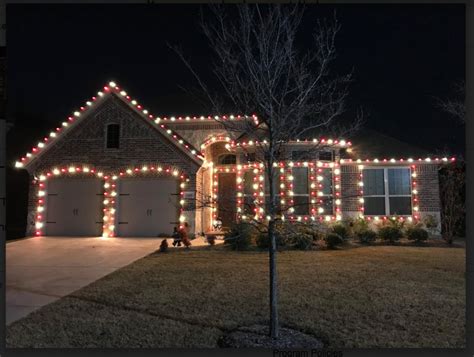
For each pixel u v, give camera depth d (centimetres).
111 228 1569
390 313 604
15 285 794
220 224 1677
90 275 884
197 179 1570
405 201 1692
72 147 1628
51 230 1608
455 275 861
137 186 1605
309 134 1465
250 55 634
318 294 709
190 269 930
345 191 1680
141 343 498
